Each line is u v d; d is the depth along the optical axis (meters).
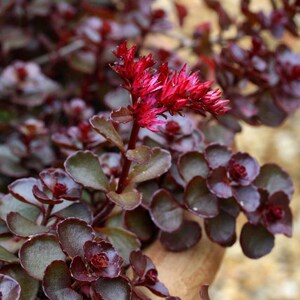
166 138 0.50
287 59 0.57
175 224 0.48
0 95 0.61
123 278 0.43
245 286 1.00
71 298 0.43
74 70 0.65
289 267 1.03
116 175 0.49
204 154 0.49
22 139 0.57
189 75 0.44
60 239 0.43
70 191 0.46
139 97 0.43
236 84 0.56
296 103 0.56
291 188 0.50
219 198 0.49
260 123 0.57
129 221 0.49
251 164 0.49
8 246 0.47
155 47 0.64
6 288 0.42
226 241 0.49
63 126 0.64
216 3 0.65
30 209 0.47
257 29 0.64
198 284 0.48
